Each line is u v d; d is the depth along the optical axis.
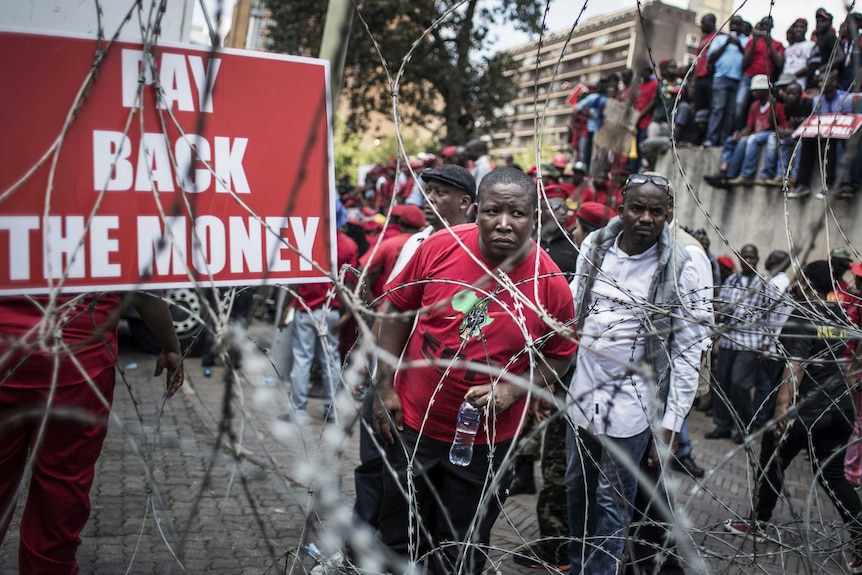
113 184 1.96
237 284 2.07
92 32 2.12
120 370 1.96
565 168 8.70
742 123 9.33
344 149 37.16
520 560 3.49
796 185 8.16
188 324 7.82
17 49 1.88
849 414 3.29
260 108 2.10
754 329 1.64
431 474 2.45
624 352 2.75
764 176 8.75
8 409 2.15
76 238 1.92
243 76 2.09
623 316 2.77
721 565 2.05
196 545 3.39
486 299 2.33
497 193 2.27
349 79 23.61
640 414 2.72
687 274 2.79
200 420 5.46
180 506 3.86
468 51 22.58
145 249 1.98
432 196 3.56
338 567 1.51
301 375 5.83
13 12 2.03
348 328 5.54
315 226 2.15
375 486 3.10
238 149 2.08
